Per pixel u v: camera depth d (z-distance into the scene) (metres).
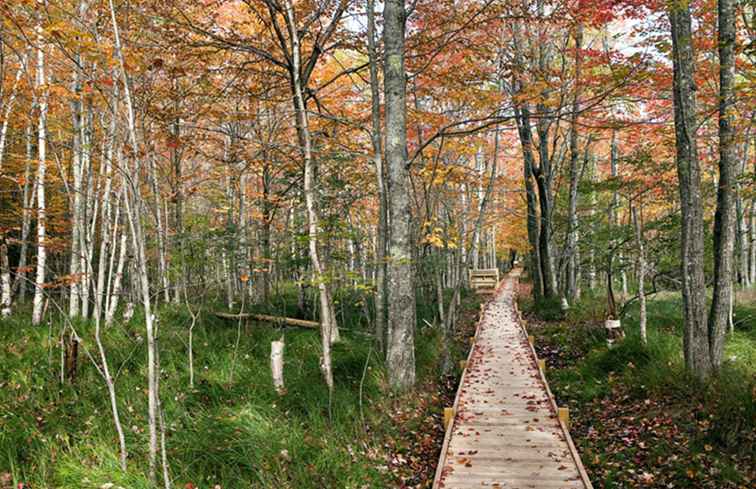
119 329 8.38
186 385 6.65
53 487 4.35
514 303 18.41
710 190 9.79
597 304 15.07
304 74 9.92
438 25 9.35
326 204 10.23
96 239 14.00
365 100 12.77
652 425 6.94
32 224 15.07
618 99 9.72
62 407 5.65
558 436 6.64
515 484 5.38
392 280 8.46
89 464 4.70
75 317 9.08
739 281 20.42
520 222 25.52
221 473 4.92
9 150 11.93
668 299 15.12
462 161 16.62
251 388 6.75
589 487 5.17
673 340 9.67
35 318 8.80
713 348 7.65
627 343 9.78
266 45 10.18
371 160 10.11
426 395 8.58
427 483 5.78
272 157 10.88
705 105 9.69
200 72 9.26
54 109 8.76
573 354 11.32
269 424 5.76
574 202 15.25
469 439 6.61
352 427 6.46
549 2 9.47
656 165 9.54
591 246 13.88
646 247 11.84
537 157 21.45
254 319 10.93
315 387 6.99
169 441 5.24
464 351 12.41
